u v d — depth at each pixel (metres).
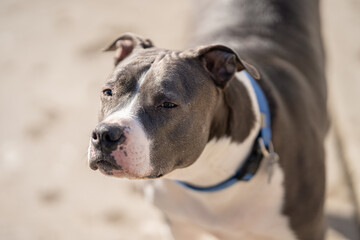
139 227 5.55
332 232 5.22
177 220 4.43
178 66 3.42
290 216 3.97
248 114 3.73
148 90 3.30
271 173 3.79
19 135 6.91
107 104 3.40
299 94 4.20
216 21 5.18
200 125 3.46
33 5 9.97
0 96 7.67
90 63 8.11
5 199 6.02
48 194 6.04
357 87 6.82
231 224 4.09
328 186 5.65
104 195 5.99
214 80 3.60
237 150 3.72
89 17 9.28
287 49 4.69
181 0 9.45
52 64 8.23
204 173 3.79
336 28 8.07
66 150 6.61
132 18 9.09
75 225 5.63
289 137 3.89
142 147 3.19
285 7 5.04
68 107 7.30
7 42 8.95
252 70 3.40
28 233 5.58
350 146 5.91
